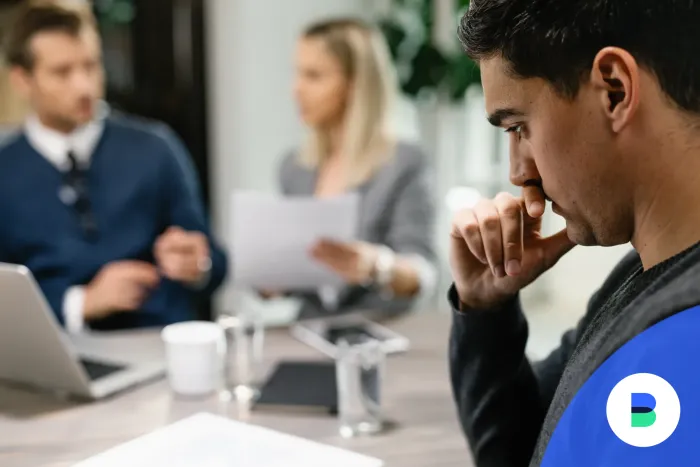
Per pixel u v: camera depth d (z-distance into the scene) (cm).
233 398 122
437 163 356
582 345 64
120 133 220
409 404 119
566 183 58
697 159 52
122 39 311
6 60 208
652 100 52
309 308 187
